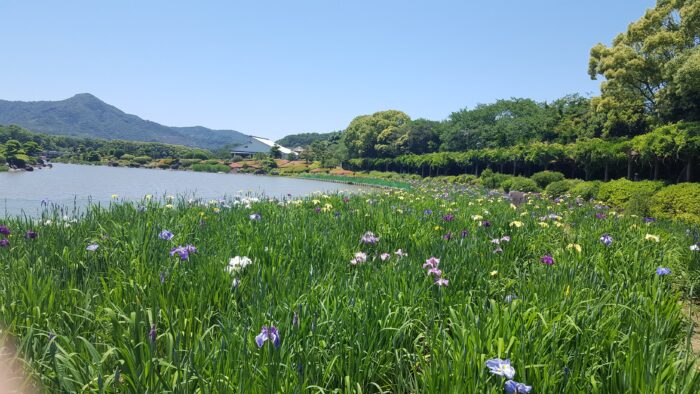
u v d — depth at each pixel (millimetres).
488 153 59031
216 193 37688
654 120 38281
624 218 13789
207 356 3139
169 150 160000
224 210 11102
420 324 4254
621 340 3709
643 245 8258
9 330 3430
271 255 5633
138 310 3734
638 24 36031
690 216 16719
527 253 7629
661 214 17734
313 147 152750
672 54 35062
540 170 51906
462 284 5238
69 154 140625
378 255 6645
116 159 132875
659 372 2938
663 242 8883
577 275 5566
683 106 32625
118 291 4273
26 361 3043
